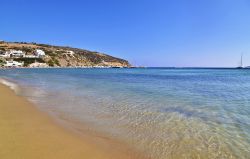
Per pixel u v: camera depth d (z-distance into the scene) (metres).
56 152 5.44
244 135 7.12
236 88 24.19
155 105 12.46
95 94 17.17
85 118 9.34
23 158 4.91
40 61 170.50
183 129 7.85
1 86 21.47
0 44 194.88
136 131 7.62
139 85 26.34
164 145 6.33
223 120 9.06
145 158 5.46
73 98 14.94
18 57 168.38
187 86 25.95
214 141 6.63
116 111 10.82
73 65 190.00
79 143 6.23
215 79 44.34
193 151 5.89
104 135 7.14
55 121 8.59
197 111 10.87
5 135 6.43
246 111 10.85
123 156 5.54
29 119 8.60
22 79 36.03
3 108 10.43
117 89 21.19
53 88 21.47
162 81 35.28
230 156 5.58
